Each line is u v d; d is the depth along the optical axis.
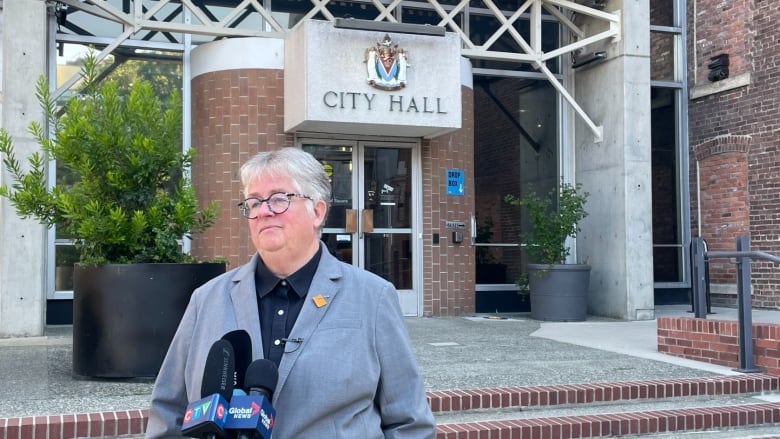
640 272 11.60
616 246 11.80
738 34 12.68
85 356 6.28
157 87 11.02
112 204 6.37
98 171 6.38
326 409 2.21
